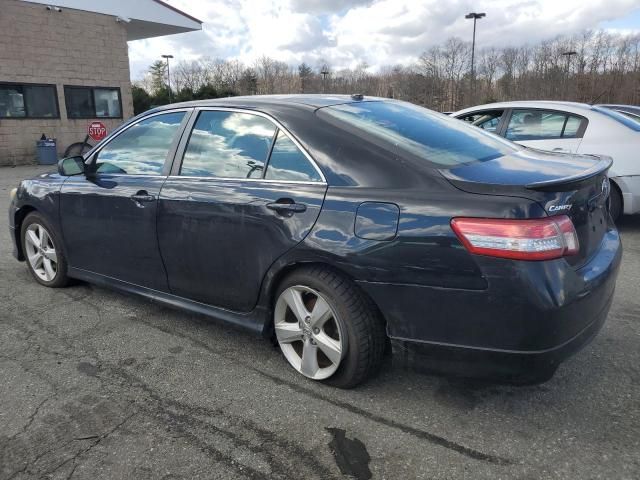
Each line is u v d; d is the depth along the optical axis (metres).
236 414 2.74
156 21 19.70
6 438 2.57
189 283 3.48
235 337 3.65
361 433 2.57
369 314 2.73
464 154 2.86
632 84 47.31
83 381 3.08
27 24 16.23
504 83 55.72
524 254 2.27
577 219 2.55
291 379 3.07
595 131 6.21
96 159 4.10
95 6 17.83
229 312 3.33
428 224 2.45
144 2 19.19
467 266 2.37
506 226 2.29
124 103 19.22
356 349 2.76
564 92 49.78
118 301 4.32
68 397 2.92
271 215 2.94
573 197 2.49
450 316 2.46
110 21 18.33
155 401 2.87
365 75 69.69
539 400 2.82
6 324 3.88
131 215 3.67
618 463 2.32
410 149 2.74
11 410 2.79
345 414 2.72
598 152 6.16
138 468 2.35
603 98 47.56
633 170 6.03
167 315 4.03
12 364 3.29
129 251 3.79
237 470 2.33
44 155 16.41
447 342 2.50
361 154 2.77
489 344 2.41
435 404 2.80
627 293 4.34
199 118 3.51
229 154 3.28
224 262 3.21
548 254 2.30
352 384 2.87
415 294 2.51
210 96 41.06
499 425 2.61
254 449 2.47
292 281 2.94
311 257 2.79
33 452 2.46
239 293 3.21
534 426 2.60
